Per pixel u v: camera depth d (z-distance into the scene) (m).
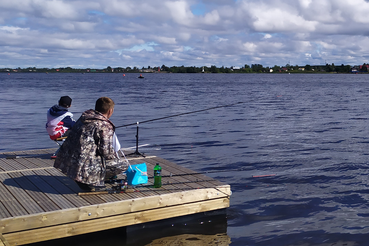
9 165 5.82
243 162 8.16
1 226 3.65
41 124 13.60
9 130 12.22
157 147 9.66
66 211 3.95
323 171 7.42
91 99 26.31
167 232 4.54
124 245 4.21
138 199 4.34
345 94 35.69
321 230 4.65
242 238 4.42
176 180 5.17
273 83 71.25
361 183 6.62
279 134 11.88
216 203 4.93
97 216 4.12
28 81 70.50
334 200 5.75
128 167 4.77
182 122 14.60
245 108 20.81
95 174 4.31
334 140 10.80
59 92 34.94
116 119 15.54
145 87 49.38
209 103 24.05
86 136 4.24
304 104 23.67
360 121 15.12
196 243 4.26
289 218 5.05
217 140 10.77
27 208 3.97
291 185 6.53
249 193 6.09
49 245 4.18
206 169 7.59
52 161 6.10
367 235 4.50
